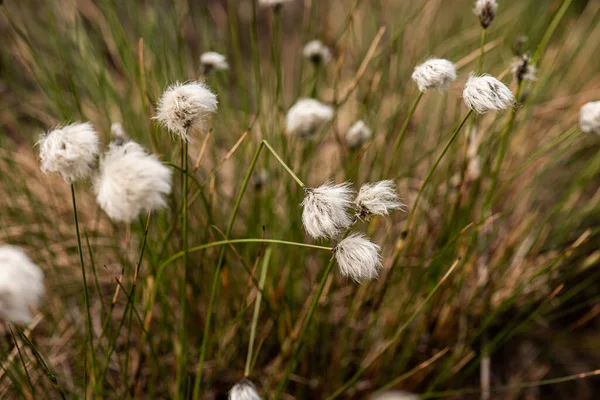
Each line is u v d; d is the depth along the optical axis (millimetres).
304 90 715
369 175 533
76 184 625
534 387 572
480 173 521
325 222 343
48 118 726
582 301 632
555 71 767
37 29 778
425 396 484
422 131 728
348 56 899
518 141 651
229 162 716
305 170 599
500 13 866
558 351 598
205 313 537
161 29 737
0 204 588
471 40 815
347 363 539
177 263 517
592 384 576
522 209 698
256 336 549
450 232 539
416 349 571
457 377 564
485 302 553
